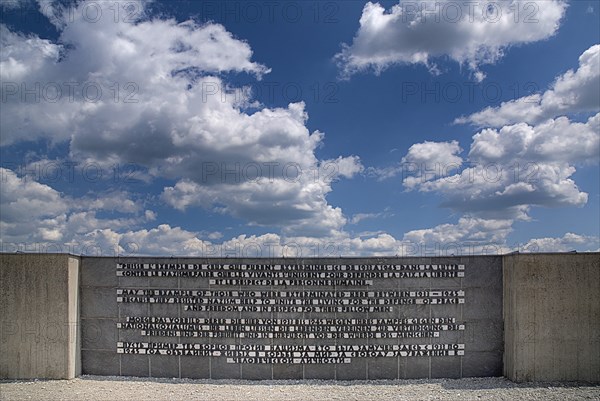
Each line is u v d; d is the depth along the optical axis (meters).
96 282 13.20
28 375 12.60
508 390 11.73
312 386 12.16
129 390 11.78
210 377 12.91
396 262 13.02
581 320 12.43
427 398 11.18
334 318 12.91
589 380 12.33
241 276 13.04
